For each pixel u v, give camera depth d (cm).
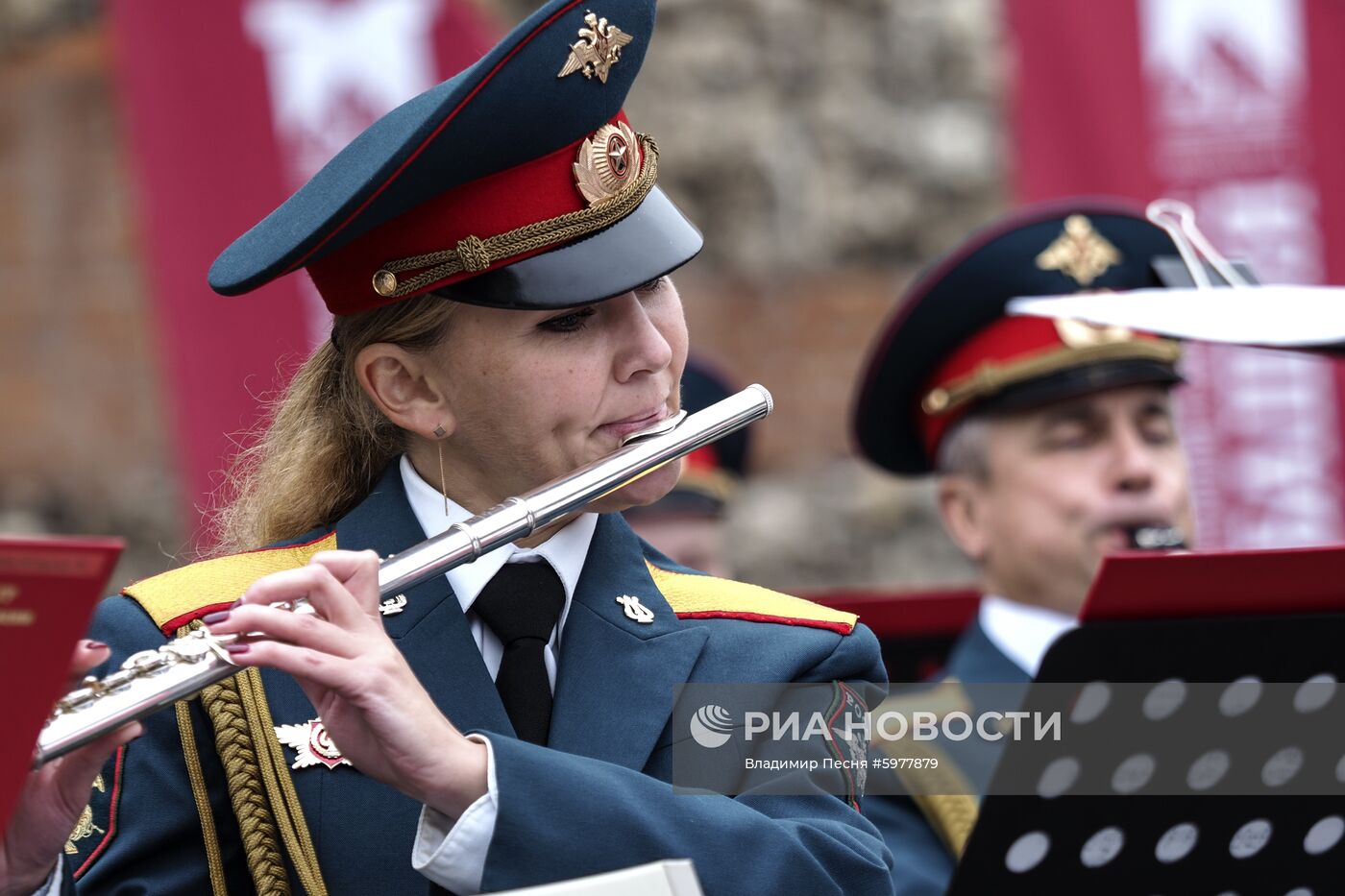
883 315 3142
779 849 884
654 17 980
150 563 2811
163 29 2161
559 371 930
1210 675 968
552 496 898
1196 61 2370
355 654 827
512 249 919
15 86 2816
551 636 973
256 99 2177
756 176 3092
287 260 922
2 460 2798
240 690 945
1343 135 2362
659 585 1021
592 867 851
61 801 833
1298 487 2370
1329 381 2367
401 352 960
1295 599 960
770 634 994
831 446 3111
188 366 2139
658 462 925
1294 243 2364
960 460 1747
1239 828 1010
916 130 3172
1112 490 1669
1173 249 1762
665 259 941
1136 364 1681
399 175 905
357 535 995
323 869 915
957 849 1460
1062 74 2377
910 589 3078
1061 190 2381
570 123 928
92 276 2817
